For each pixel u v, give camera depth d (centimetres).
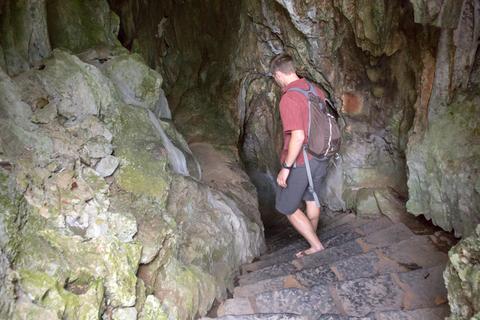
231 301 276
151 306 209
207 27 613
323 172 349
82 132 263
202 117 606
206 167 532
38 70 277
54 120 256
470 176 299
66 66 283
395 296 273
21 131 225
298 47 477
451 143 316
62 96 274
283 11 473
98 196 236
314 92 327
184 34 614
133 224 226
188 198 322
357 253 351
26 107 244
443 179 318
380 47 383
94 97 284
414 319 236
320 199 514
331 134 330
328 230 437
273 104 592
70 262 186
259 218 487
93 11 390
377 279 288
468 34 303
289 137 335
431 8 302
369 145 446
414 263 316
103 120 291
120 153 279
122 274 199
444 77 321
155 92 374
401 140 405
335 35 427
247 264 373
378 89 420
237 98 609
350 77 436
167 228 248
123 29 505
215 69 619
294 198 348
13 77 267
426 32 332
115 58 361
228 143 591
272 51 536
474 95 316
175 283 239
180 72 624
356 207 451
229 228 357
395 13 358
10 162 199
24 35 286
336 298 274
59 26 354
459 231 317
